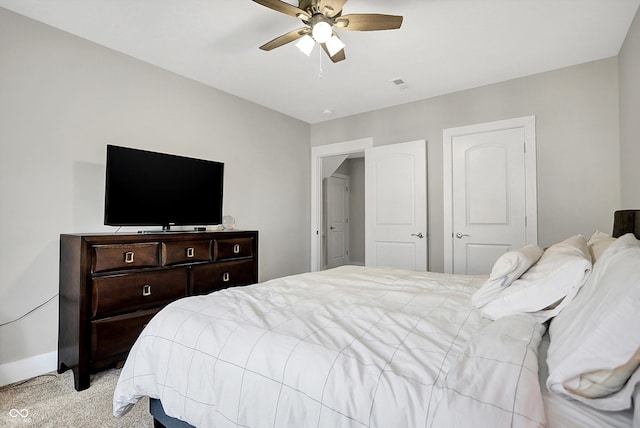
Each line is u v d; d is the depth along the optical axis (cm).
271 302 152
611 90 284
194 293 269
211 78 329
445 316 129
